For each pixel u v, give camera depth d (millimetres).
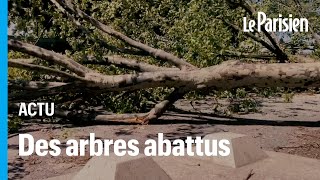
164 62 8523
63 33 8188
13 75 8008
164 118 8281
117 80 7066
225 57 8766
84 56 7926
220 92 8430
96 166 4184
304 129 7270
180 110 8867
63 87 7043
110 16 8305
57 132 7109
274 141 6445
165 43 8461
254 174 4805
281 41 9344
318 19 9227
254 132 7066
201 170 4938
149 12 8523
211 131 7164
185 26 7910
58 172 5055
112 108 8547
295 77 6812
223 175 4766
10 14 8445
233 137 5270
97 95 7879
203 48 7617
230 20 8594
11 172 5043
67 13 7832
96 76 7043
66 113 7789
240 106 9344
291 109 9398
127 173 4012
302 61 8758
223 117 8398
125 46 8508
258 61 9297
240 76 6953
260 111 9117
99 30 8266
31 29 8742
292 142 6395
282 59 8906
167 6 8586
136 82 7094
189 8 7934
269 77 6879
